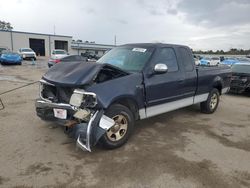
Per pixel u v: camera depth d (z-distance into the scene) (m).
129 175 3.23
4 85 10.15
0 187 2.87
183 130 5.11
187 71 5.42
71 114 3.80
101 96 3.64
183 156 3.84
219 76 6.55
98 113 3.62
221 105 7.89
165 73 4.79
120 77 4.09
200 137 4.72
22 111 6.01
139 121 5.63
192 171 3.38
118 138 4.04
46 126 4.93
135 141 4.38
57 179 3.08
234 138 4.74
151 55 4.68
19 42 48.62
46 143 4.13
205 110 6.46
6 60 21.41
